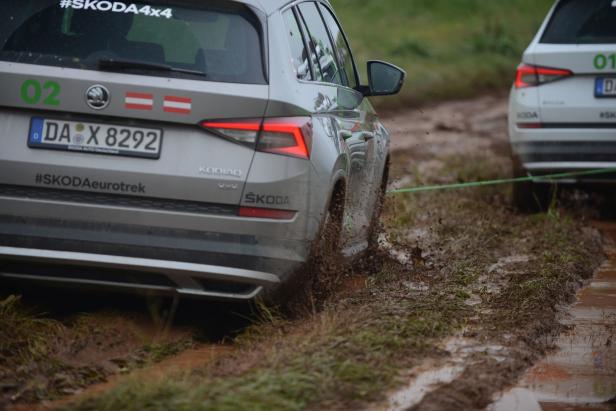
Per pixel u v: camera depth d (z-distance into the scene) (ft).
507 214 102.89
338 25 75.00
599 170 98.32
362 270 75.41
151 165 53.52
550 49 98.99
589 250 85.97
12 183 53.93
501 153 157.07
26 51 55.01
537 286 69.00
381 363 50.52
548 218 97.71
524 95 99.96
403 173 133.69
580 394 50.60
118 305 60.39
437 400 47.37
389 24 346.33
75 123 53.83
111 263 53.72
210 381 46.34
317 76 62.54
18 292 60.54
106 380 49.98
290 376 47.01
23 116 54.13
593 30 99.30
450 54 296.92
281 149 54.39
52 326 54.65
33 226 53.98
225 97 53.72
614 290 74.13
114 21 56.29
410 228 94.53
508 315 62.49
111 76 53.57
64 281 55.11
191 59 55.21
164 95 53.31
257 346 52.85
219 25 56.39
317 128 57.21
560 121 98.37
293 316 58.95
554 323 63.10
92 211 53.62
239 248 53.98
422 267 75.87
